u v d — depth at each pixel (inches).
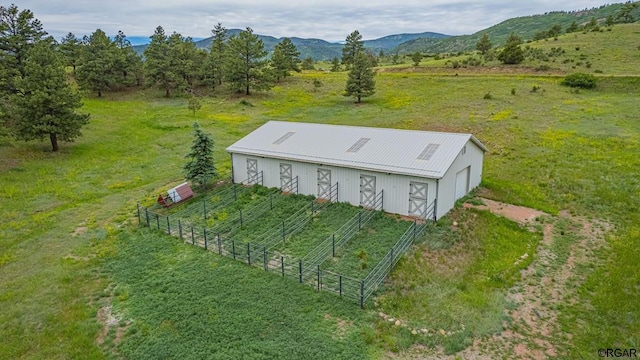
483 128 1389.0
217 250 673.6
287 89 2354.8
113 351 447.2
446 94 1987.0
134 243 711.7
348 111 1836.9
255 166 969.5
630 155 1024.2
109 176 1091.3
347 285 548.7
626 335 445.7
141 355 434.3
